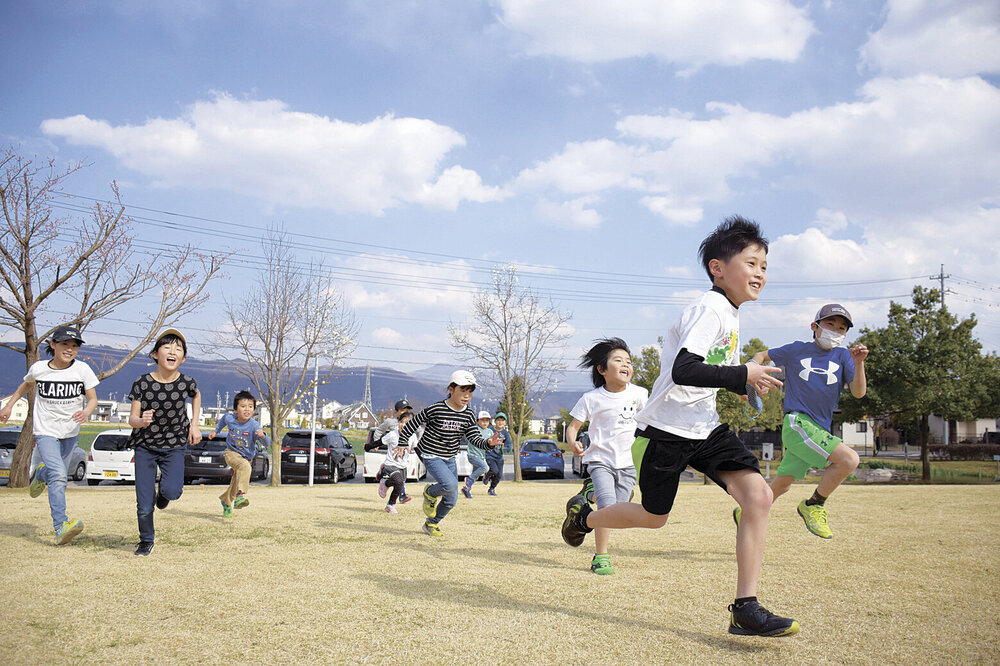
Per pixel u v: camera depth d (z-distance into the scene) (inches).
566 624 130.5
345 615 136.1
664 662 109.7
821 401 203.6
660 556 209.8
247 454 303.6
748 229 127.6
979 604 146.8
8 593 150.6
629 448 198.4
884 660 110.8
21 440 588.1
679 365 116.3
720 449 124.6
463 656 112.5
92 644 117.0
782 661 110.1
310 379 814.5
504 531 270.5
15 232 585.9
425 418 250.5
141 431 205.3
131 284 666.2
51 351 224.7
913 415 1055.6
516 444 997.8
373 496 482.9
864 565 191.0
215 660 110.1
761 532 119.9
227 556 200.1
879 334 1057.5
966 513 326.6
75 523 211.3
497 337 1117.1
